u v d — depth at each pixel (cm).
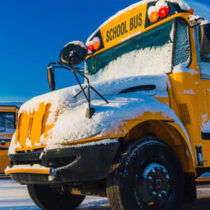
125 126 322
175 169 347
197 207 476
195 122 380
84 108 335
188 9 396
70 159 323
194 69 390
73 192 390
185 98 380
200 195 598
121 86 370
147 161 334
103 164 308
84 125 316
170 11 408
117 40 483
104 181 361
